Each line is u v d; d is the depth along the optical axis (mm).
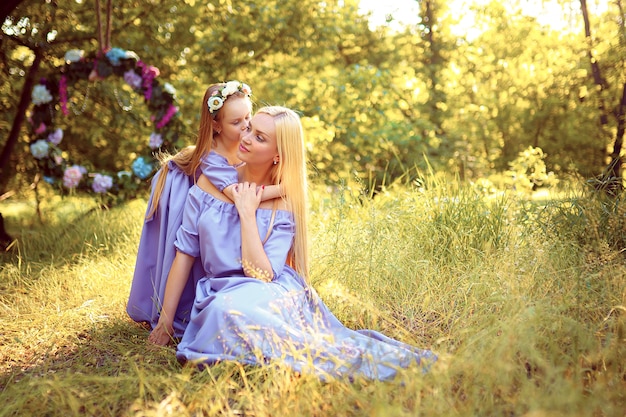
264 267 3184
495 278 3639
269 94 11508
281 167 3350
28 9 7152
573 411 2098
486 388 2350
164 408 2357
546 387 2297
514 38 15156
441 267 4109
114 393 2648
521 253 3850
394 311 3721
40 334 3633
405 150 13539
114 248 5602
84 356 3279
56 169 6359
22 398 2631
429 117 18156
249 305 2959
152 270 3678
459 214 4590
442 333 3250
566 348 2723
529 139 15711
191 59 10242
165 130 6535
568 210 4289
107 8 6523
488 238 4348
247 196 3271
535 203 4551
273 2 10406
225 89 3555
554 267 3658
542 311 2854
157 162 6500
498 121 16531
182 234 3391
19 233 6930
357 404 2418
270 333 2861
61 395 2523
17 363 3229
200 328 3076
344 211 5059
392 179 13352
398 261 4141
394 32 19609
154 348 3250
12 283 4672
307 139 9945
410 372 2488
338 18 10977
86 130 9016
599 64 11938
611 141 12250
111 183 6363
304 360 2754
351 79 11898
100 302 4215
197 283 3348
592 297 3250
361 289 3893
